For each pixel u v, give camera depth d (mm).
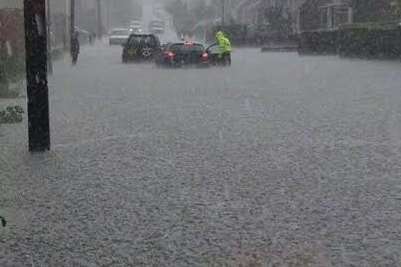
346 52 47312
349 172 11219
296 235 8062
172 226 8422
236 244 7770
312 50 54375
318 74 32469
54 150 13250
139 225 8477
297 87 25984
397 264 7117
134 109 19531
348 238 7930
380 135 14750
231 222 8562
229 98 22250
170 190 10125
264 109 19281
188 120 17234
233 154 12773
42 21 12617
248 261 7250
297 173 11180
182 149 13320
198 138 14547
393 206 9211
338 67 37250
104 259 7352
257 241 7863
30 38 12719
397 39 41438
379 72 32906
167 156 12641
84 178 10906
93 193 9992
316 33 54125
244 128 15859
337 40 51406
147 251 7578
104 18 143000
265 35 75938
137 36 43906
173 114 18391
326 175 11023
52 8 67750
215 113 18531
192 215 8859
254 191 10039
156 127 16109
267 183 10516
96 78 31000
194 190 10109
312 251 7520
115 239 7973
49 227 8438
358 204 9320
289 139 14359
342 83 27406
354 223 8484
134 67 39312
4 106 20109
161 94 23688
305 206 9242
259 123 16641
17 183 10609
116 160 12297
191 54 38344
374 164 11797
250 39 76500
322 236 8016
